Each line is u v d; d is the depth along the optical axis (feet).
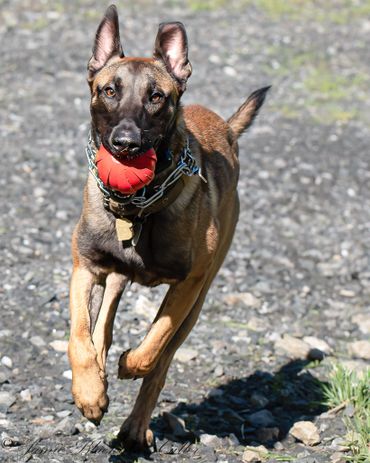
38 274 25.46
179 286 17.06
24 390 19.19
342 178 36.29
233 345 23.03
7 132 36.37
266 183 35.01
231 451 17.89
